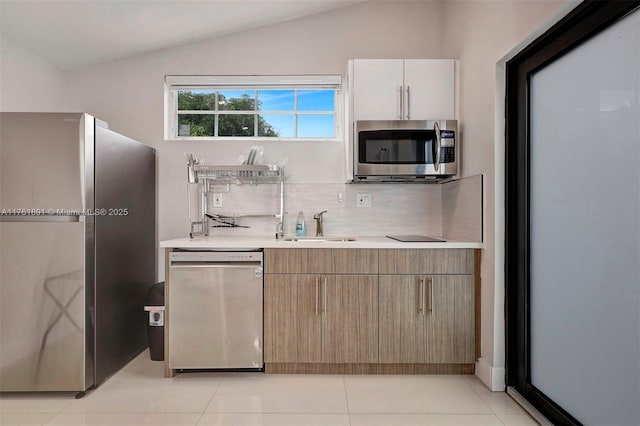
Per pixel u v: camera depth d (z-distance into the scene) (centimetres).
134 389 233
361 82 278
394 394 226
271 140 320
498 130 227
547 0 175
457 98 279
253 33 319
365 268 249
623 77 147
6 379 222
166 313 247
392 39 319
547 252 196
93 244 230
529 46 201
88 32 272
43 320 222
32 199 220
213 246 247
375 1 319
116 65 317
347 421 197
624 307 148
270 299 249
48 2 234
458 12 282
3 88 263
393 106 278
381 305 249
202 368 250
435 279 249
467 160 266
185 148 317
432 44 318
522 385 219
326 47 319
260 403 215
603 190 158
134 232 279
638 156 141
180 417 201
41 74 294
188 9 268
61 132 220
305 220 314
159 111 317
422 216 316
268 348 249
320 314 249
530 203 211
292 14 309
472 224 256
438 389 233
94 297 231
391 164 269
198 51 319
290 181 315
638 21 140
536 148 205
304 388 234
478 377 248
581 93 170
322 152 315
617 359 152
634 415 144
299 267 249
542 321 202
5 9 236
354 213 315
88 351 225
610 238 154
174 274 246
